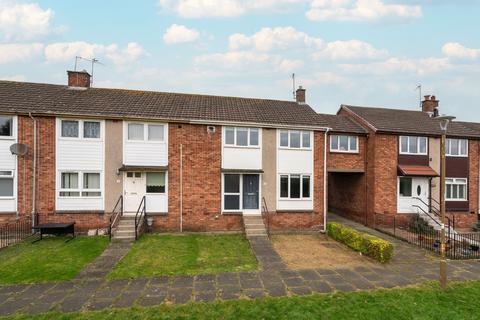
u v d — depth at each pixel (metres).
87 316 6.20
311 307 6.71
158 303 6.86
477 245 12.61
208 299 7.09
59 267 9.12
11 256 10.13
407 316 6.45
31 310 6.46
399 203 17.56
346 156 17.95
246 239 13.16
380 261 10.34
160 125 14.41
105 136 13.84
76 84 16.34
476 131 19.58
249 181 15.30
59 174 13.48
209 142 14.75
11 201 13.03
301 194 15.70
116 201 13.88
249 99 19.08
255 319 6.17
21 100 13.73
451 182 18.62
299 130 15.80
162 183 14.35
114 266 9.33
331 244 12.94
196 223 14.49
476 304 7.14
